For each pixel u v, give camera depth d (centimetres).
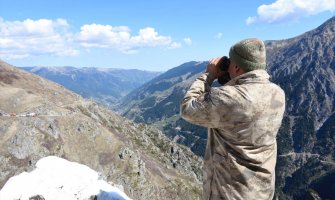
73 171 337
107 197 309
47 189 311
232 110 178
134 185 5272
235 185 185
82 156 5450
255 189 184
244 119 179
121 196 313
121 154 5703
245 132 181
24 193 307
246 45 187
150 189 5422
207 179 200
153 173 6072
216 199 191
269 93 184
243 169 184
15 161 4934
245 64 187
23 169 4841
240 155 185
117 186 353
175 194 5753
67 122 5878
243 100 177
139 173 5525
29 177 325
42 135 5403
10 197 305
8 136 5244
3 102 6197
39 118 5684
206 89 203
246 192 183
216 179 192
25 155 5041
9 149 5053
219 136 191
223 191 187
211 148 199
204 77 207
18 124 5462
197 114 186
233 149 186
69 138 5638
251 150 184
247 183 183
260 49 188
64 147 5431
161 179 6031
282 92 192
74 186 317
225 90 180
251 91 180
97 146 5738
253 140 181
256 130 180
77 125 5897
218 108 179
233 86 183
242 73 192
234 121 180
